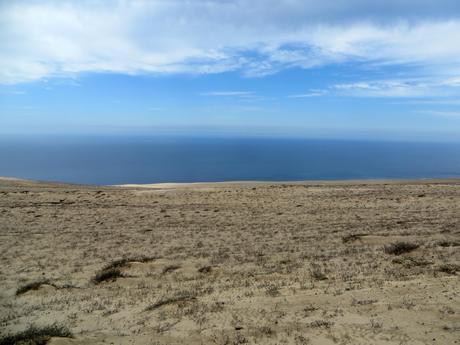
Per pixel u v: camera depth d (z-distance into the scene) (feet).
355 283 37.32
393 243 56.54
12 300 39.78
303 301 32.63
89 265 55.42
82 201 135.54
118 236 78.13
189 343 25.41
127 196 149.69
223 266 49.60
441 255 47.44
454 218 83.82
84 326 30.42
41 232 83.92
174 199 141.08
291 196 139.95
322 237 67.77
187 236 76.07
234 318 29.50
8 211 113.29
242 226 85.66
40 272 52.19
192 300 34.63
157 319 30.66
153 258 56.29
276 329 26.81
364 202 118.52
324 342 24.36
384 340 24.02
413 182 201.16
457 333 24.16
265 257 53.83
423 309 28.63
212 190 164.66
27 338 26.50
